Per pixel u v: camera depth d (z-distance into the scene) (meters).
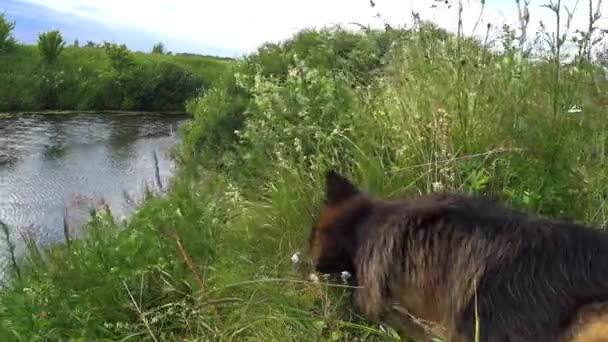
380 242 2.66
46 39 27.41
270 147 5.22
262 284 3.42
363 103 4.96
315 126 4.71
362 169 3.99
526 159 3.72
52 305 3.85
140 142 16.22
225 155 7.15
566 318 2.21
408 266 2.55
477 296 2.35
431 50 4.59
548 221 2.48
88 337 3.52
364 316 2.99
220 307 3.45
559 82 3.81
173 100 26.73
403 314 2.70
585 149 3.75
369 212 2.83
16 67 26.11
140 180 11.17
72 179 11.50
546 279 2.27
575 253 2.30
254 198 4.97
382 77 5.93
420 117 4.05
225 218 4.64
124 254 4.16
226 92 9.26
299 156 4.70
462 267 2.41
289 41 9.65
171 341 3.39
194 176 7.21
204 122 8.83
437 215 2.55
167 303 3.70
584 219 3.44
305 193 4.15
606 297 2.18
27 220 8.71
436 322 2.51
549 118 3.75
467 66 4.12
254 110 6.82
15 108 23.89
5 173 11.99
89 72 26.62
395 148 4.14
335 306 3.04
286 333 3.07
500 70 4.06
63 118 21.83
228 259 3.96
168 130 19.12
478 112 3.97
